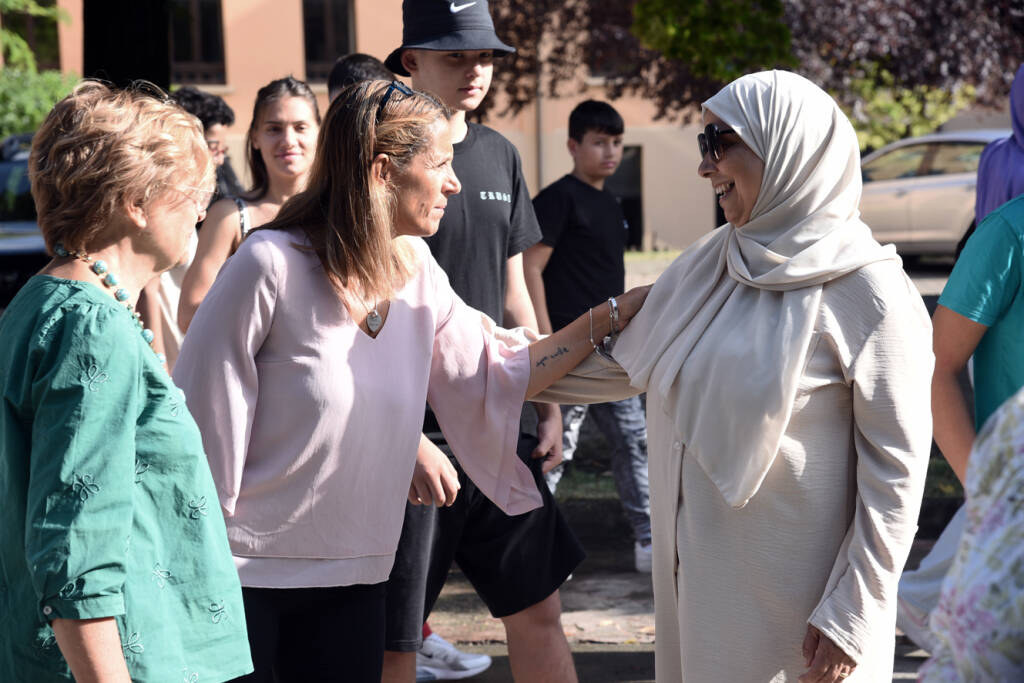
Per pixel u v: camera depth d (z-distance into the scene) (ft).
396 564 10.09
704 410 7.99
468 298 10.96
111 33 20.45
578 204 16.97
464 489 10.38
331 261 8.42
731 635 8.07
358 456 8.54
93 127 6.50
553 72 45.03
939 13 44.68
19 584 6.42
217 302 8.43
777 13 25.62
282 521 8.46
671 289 8.84
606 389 9.45
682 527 8.28
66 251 6.62
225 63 60.54
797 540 7.90
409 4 11.31
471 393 9.46
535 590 10.69
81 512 6.11
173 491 6.72
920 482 7.69
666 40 25.53
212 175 7.07
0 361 6.48
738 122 7.96
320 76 61.77
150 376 6.60
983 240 9.59
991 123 62.80
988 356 9.76
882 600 7.61
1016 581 4.82
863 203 49.96
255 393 8.45
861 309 7.72
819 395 7.79
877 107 54.95
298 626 8.91
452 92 11.17
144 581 6.54
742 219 8.18
